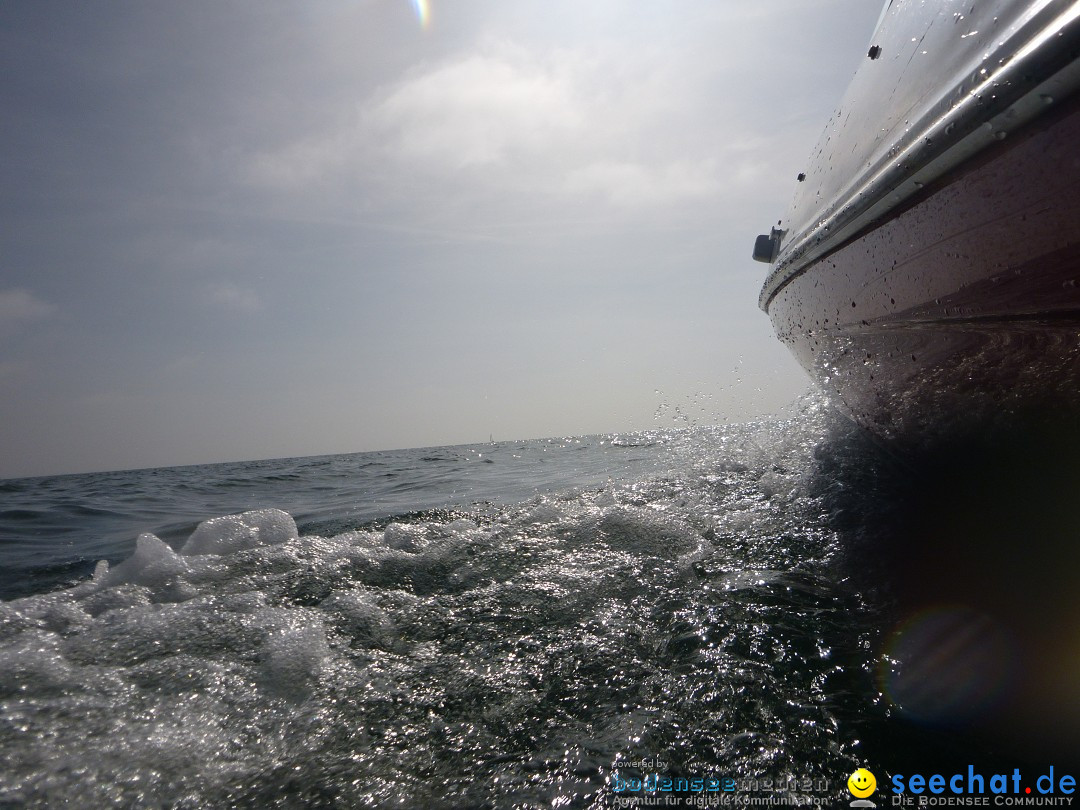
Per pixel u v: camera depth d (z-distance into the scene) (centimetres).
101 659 171
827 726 127
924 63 179
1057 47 114
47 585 273
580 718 137
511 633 182
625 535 268
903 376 224
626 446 844
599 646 169
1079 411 158
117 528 454
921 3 201
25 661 167
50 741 133
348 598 212
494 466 775
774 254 363
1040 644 147
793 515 267
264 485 801
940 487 251
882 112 206
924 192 163
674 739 127
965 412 202
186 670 164
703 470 395
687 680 148
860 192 197
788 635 164
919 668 144
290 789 119
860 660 150
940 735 122
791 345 367
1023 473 196
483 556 252
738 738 126
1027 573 179
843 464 326
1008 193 136
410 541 277
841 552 219
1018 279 143
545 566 236
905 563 199
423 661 168
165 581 235
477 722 139
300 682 158
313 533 336
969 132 139
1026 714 126
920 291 181
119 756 129
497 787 117
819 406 410
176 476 1409
